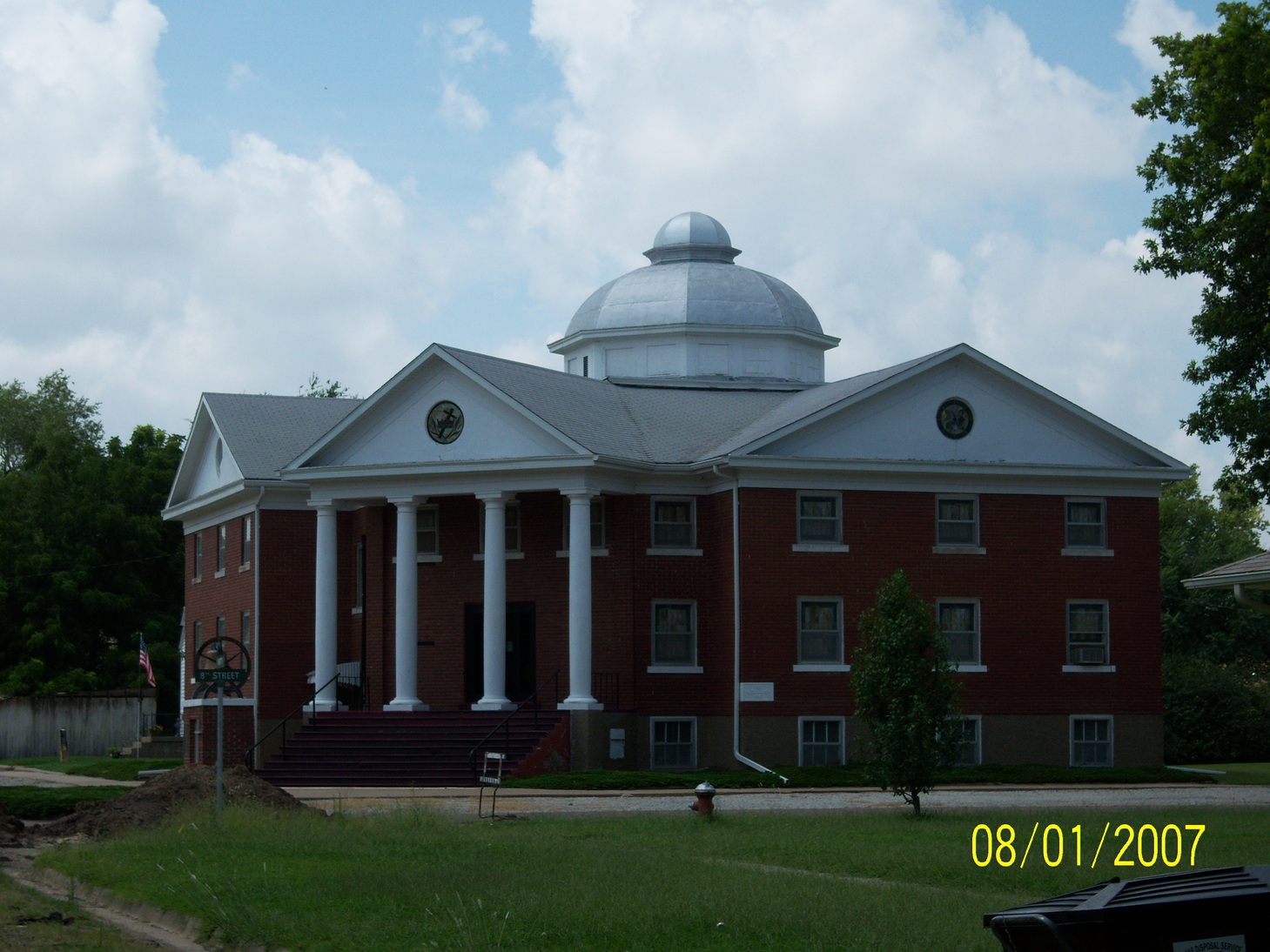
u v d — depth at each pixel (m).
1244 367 33.09
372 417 40.94
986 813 27.16
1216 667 56.53
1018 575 41.12
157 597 73.50
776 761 38.69
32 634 67.88
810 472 39.59
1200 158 33.16
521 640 41.62
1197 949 9.33
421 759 36.94
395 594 41.91
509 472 39.06
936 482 40.62
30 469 76.31
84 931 15.55
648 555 40.22
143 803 25.81
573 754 37.62
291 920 15.54
